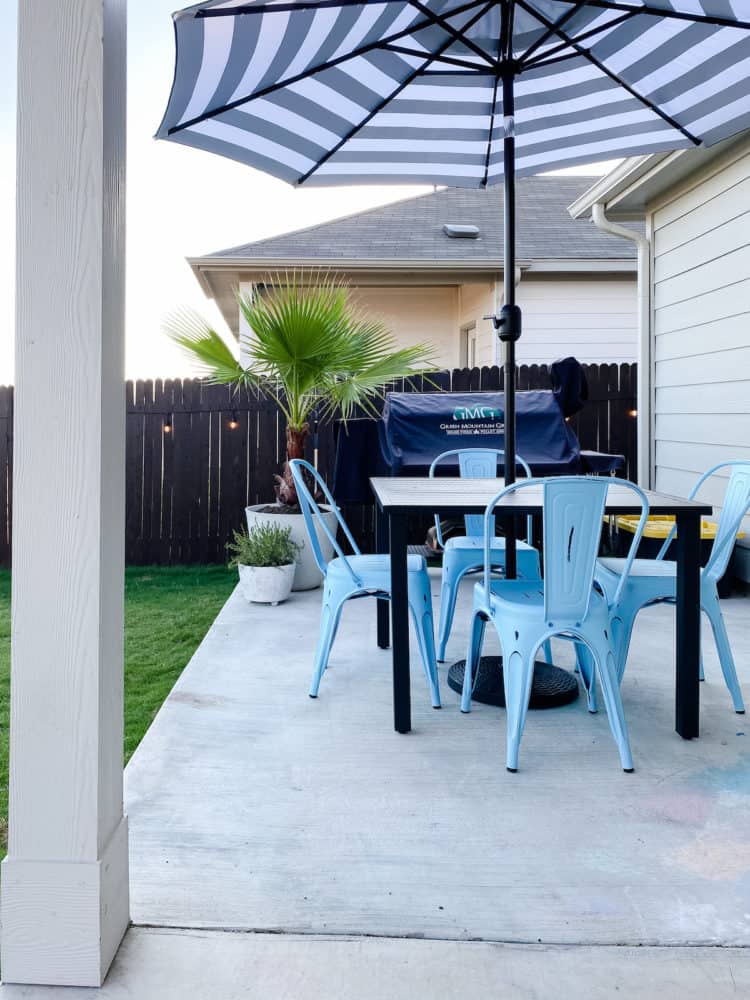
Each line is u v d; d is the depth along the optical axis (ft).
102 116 4.42
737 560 15.71
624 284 28.45
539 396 17.12
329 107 9.95
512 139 9.61
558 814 6.70
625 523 16.99
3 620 14.28
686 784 7.28
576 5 8.62
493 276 27.37
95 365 4.46
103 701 4.62
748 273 16.03
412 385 19.38
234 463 20.36
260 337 15.53
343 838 6.29
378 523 12.25
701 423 18.10
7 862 4.55
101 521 4.53
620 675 9.18
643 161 17.34
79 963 4.54
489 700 9.52
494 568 11.82
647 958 4.83
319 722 8.84
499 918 5.23
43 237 4.44
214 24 7.27
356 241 29.89
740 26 8.57
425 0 8.71
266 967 4.72
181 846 6.15
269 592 14.76
